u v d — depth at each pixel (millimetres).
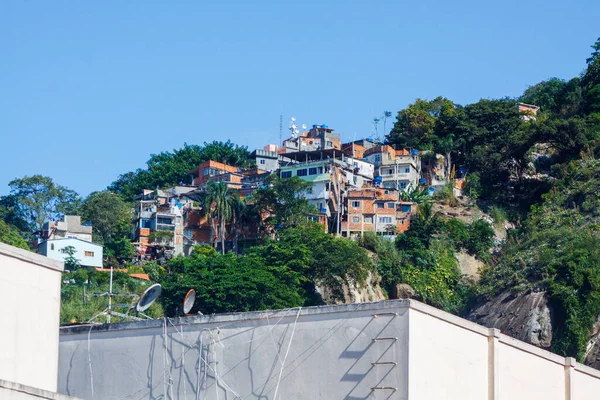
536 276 110312
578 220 125938
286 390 32312
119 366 34844
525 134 155000
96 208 151125
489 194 155250
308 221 135125
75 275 110562
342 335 31984
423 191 154750
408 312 31125
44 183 154875
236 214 142250
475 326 34312
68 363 35375
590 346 98938
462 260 133375
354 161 158625
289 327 32969
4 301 26672
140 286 110438
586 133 153750
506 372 35531
